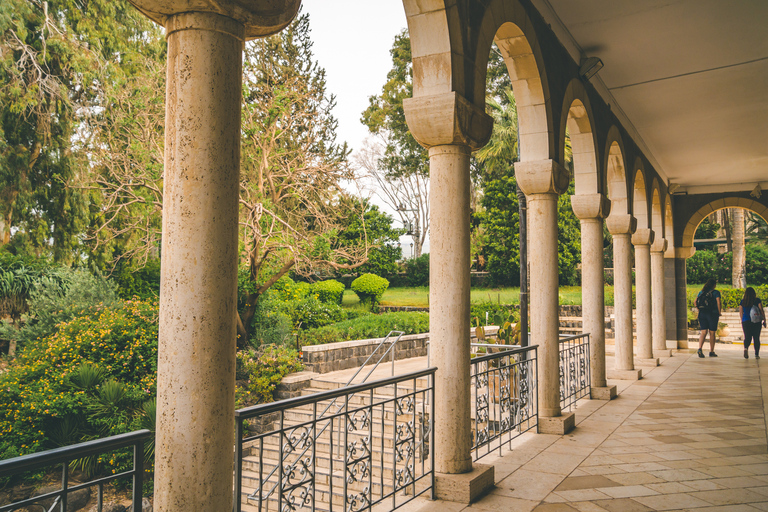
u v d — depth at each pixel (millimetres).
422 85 3625
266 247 10539
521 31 4770
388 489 6625
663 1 5492
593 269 7227
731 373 9484
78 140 13500
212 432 2027
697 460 4379
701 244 28109
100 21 14320
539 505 3391
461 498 3430
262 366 9711
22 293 11500
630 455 4527
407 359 12531
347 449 2715
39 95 12969
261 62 12133
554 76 5633
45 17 13086
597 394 7133
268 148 10922
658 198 12602
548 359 5438
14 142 13117
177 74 2092
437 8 3494
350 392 2740
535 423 5359
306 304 14812
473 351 7871
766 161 12250
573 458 4438
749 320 11766
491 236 25500
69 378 7867
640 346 10758
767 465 4238
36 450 7160
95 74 13328
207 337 2037
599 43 6465
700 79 7535
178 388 2008
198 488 1991
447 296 3600
